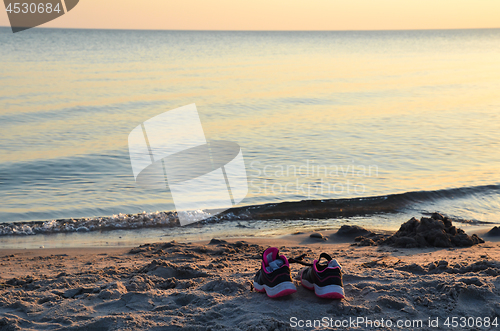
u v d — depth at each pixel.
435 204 9.69
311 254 5.70
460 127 19.72
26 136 16.59
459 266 4.43
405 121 21.34
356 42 168.75
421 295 3.48
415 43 167.50
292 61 67.25
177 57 70.75
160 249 6.33
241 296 3.50
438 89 36.44
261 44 133.38
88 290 3.81
